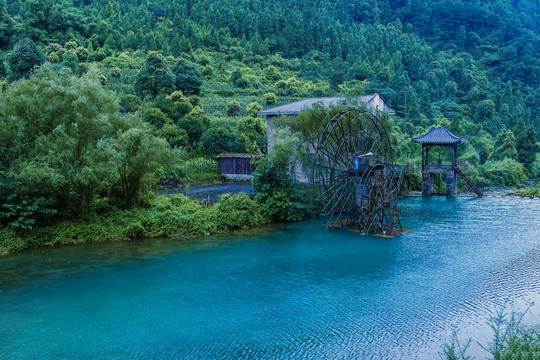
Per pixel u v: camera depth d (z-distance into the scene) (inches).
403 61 4758.9
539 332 566.9
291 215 1268.5
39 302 691.4
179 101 2401.6
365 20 6136.8
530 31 5930.1
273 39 4559.5
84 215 1072.2
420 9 6254.9
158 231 1100.5
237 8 4808.1
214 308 667.4
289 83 3474.4
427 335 574.6
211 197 1520.7
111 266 868.0
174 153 1173.7
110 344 559.5
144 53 3452.3
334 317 630.5
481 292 718.5
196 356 529.3
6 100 1015.0
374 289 738.2
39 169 936.3
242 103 2878.9
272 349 543.2
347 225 1231.5
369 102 1582.2
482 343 550.9
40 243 994.7
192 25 4165.8
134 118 1163.3
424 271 829.8
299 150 1264.8
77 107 1020.5
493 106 3917.3
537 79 4977.9
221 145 2180.1
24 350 545.6
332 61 4254.4
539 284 751.7
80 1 4244.6
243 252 968.9
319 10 5364.2
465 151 2731.3
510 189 2092.8
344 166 1255.5
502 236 1099.9
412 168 1972.2
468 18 5895.7
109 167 1005.2
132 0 4562.0
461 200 1727.4
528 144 2522.1
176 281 784.9
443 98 4330.7
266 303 684.1
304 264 881.5
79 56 3038.9
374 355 526.6
